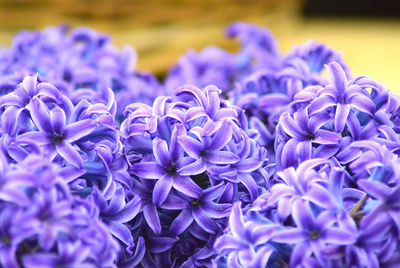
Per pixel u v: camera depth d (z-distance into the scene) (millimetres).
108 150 512
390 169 490
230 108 526
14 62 682
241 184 531
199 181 529
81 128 506
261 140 569
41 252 462
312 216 480
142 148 525
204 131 513
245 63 753
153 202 512
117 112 602
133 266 517
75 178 500
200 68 751
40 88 518
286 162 528
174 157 514
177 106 534
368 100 523
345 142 523
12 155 497
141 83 676
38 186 465
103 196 503
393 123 535
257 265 483
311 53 629
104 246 475
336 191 490
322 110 526
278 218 495
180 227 518
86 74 645
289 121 532
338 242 473
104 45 696
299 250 477
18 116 512
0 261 454
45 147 502
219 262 506
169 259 531
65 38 719
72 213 469
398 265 479
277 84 610
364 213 487
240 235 495
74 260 463
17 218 457
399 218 474
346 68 610
